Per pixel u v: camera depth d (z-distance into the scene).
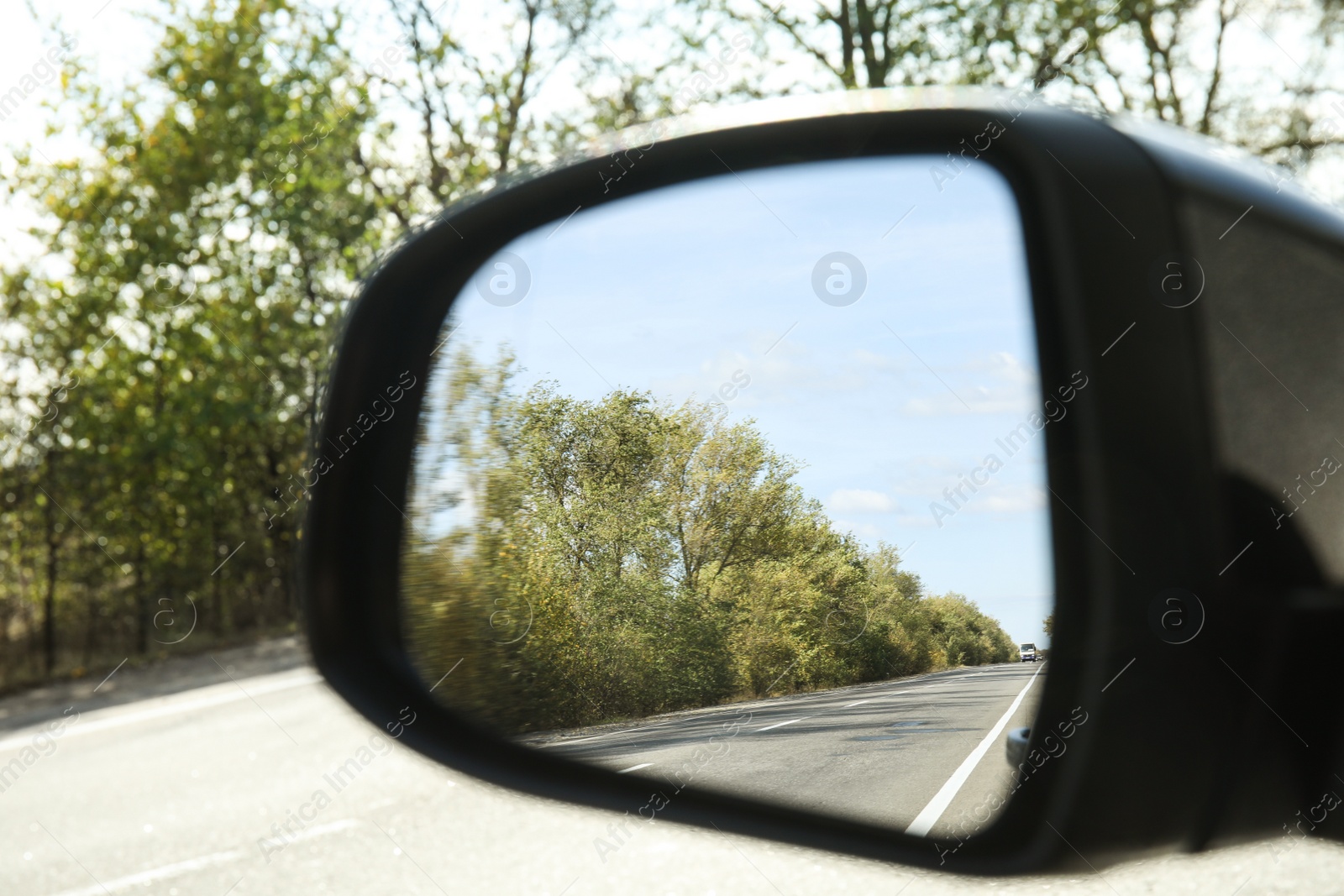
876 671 1.12
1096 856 0.94
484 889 3.67
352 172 17.78
